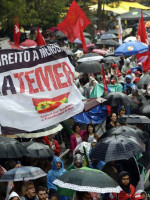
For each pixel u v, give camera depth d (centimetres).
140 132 1166
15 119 992
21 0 3369
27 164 1226
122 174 950
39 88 1016
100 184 834
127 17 4759
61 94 1030
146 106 1479
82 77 2217
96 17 5147
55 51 1035
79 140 1466
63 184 838
